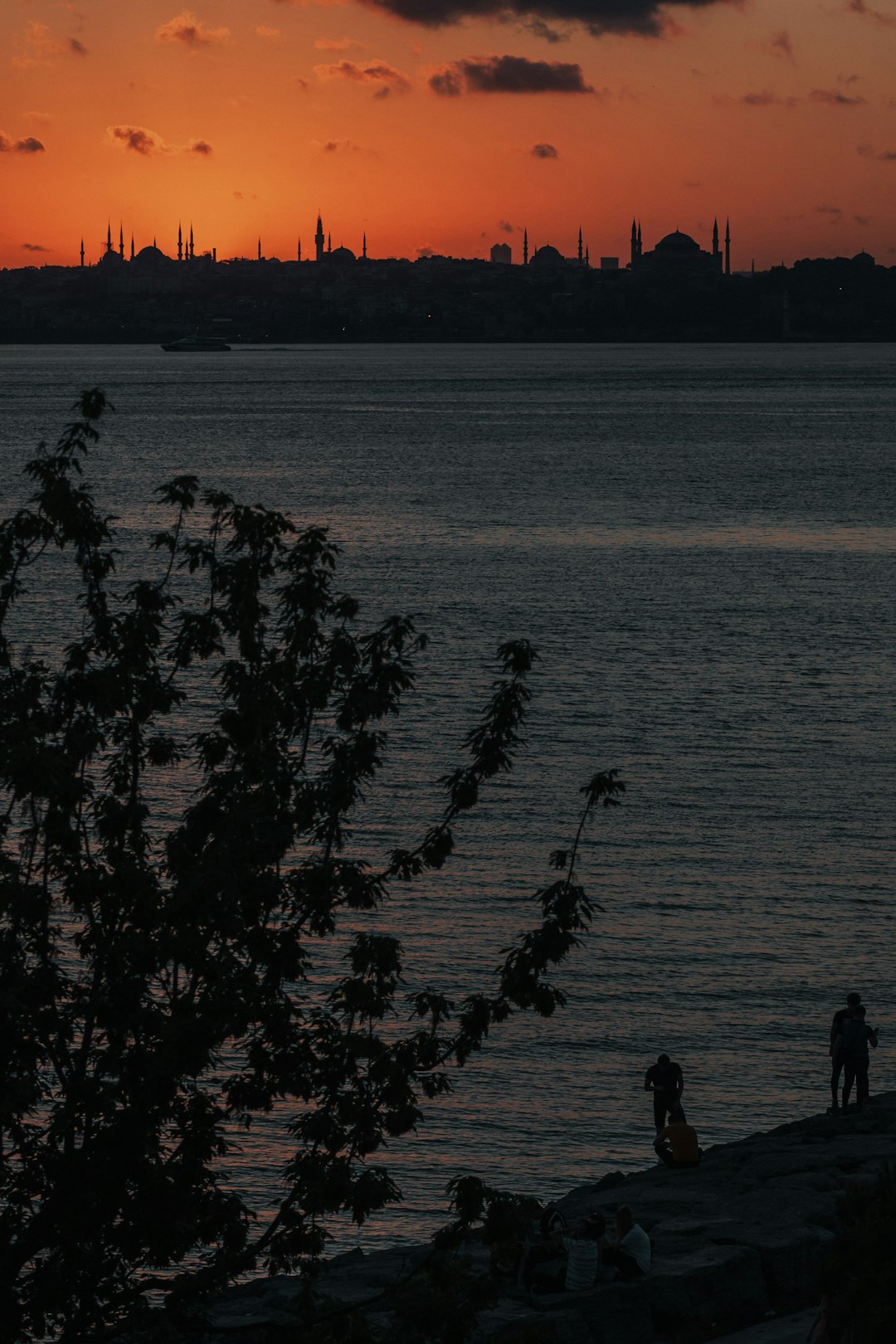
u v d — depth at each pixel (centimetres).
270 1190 11594
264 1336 5494
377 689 6144
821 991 16025
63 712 5975
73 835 5650
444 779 6162
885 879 19638
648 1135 12838
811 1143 9294
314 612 6259
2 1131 5450
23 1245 5341
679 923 18000
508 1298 6531
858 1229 4872
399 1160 12288
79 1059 5575
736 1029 15050
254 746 5953
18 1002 5225
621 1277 6538
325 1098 5834
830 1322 4809
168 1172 5316
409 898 18550
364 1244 10900
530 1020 15112
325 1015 5869
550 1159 12350
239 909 5600
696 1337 6291
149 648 6056
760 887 19300
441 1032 14612
